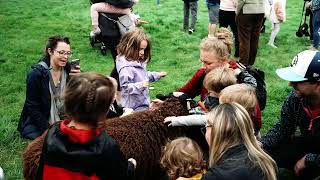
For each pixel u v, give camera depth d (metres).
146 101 4.88
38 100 5.04
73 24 12.28
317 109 3.78
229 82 3.82
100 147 2.55
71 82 2.53
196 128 4.04
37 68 4.94
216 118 2.75
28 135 5.25
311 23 10.45
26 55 9.48
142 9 14.68
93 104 2.47
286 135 4.18
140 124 3.90
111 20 7.79
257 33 8.17
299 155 4.07
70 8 14.59
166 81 7.95
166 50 10.05
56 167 2.56
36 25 12.09
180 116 4.01
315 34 9.52
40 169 2.65
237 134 2.70
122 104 4.84
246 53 8.08
